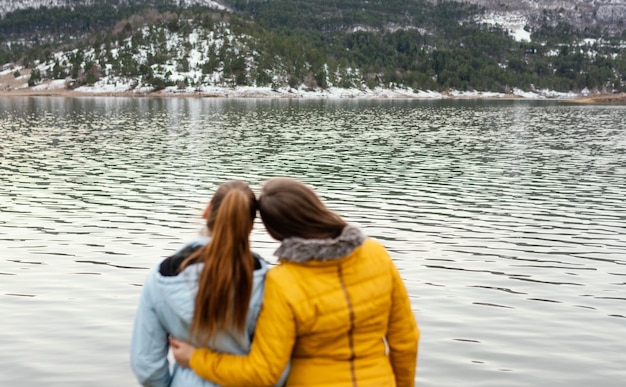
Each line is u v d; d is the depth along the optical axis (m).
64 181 24.64
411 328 3.84
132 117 76.56
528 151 37.97
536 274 12.47
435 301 10.70
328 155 34.66
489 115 90.00
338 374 3.56
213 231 3.52
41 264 12.77
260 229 15.93
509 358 8.37
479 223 17.38
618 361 8.29
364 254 3.61
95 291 10.97
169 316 3.60
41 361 8.04
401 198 21.28
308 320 3.46
